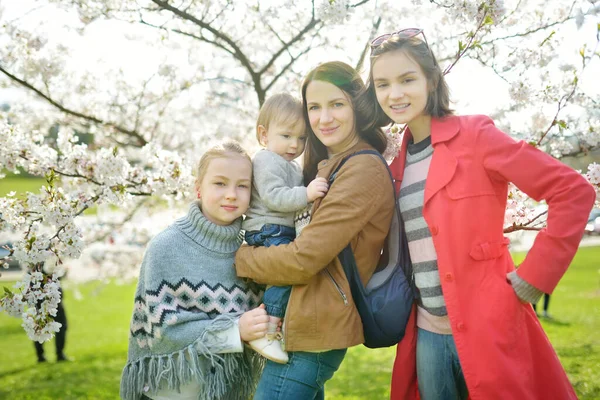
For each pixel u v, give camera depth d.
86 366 6.73
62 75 4.39
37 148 3.55
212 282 2.27
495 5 2.79
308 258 2.02
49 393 5.45
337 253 2.04
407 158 2.31
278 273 2.09
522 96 3.32
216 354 2.21
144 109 5.03
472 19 2.86
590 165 2.78
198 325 2.18
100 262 6.86
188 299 2.24
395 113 2.16
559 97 3.39
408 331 2.27
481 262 2.03
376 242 2.19
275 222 2.26
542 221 2.99
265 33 4.59
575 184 1.90
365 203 2.07
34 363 7.30
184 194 3.81
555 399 2.05
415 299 2.27
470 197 2.04
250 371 2.37
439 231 2.06
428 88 2.20
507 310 1.98
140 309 2.29
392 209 2.21
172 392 2.24
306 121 2.38
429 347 2.19
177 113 5.30
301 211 2.24
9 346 8.67
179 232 2.29
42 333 2.67
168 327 2.18
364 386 5.10
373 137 2.41
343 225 2.04
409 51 2.12
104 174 3.43
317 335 2.06
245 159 2.29
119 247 6.56
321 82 2.23
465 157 2.08
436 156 2.13
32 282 2.77
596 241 19.05
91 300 12.79
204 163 2.31
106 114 4.97
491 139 2.05
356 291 2.12
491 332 1.96
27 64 4.01
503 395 1.93
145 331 2.28
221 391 2.21
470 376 1.98
